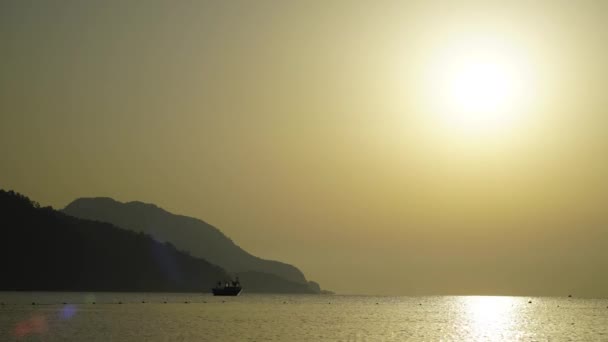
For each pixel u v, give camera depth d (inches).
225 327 5511.8
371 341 4559.5
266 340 4471.0
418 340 4722.0
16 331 4877.0
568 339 5032.0
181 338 4525.1
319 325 5994.1
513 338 5059.1
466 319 7490.2
